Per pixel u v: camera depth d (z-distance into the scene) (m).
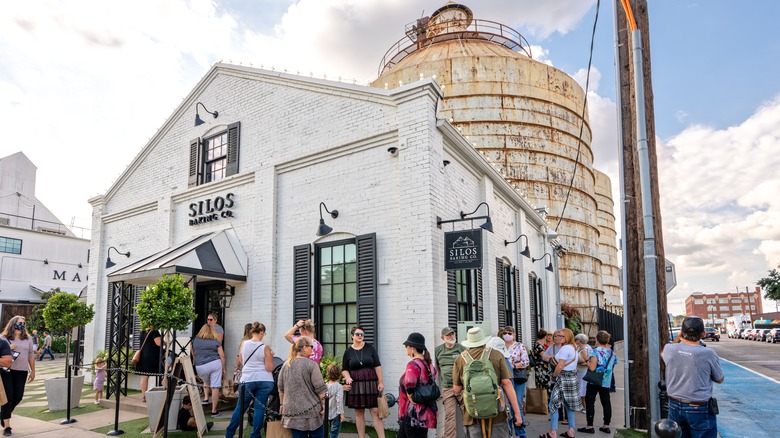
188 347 11.67
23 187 37.28
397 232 9.45
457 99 34.94
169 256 11.22
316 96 11.06
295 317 10.58
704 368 5.71
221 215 12.36
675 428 4.88
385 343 9.21
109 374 11.23
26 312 31.00
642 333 9.59
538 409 10.53
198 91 13.88
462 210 11.17
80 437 8.22
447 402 6.86
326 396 6.34
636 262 9.88
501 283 13.71
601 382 8.94
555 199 35.28
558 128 36.53
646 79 9.16
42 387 14.60
